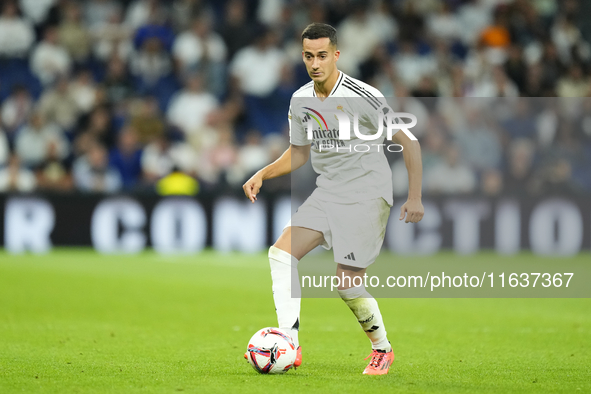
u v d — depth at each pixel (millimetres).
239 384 14875
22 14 60281
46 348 19219
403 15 63969
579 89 62344
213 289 32125
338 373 16406
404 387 14828
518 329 23703
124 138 49812
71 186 48281
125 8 62156
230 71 62125
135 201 45406
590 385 15391
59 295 29594
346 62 61188
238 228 46312
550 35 66125
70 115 54562
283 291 16375
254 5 64625
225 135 51000
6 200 44344
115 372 16125
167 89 58031
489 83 60000
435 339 21766
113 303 28125
